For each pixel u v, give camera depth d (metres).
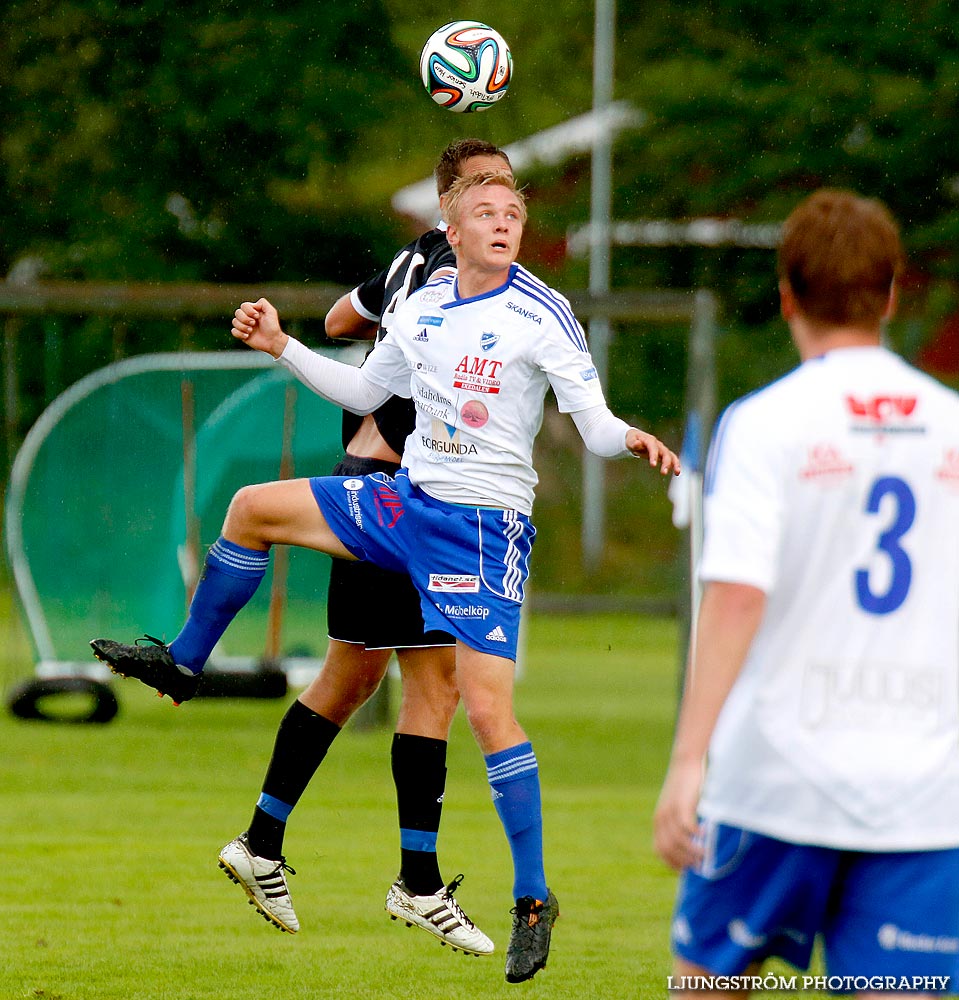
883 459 9.12
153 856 23.06
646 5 108.69
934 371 99.88
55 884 20.97
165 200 82.75
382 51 86.81
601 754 36.47
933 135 94.94
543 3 121.00
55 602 44.28
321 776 31.86
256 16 82.56
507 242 14.72
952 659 9.07
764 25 101.69
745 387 95.50
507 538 14.91
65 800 28.48
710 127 99.75
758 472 9.01
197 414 45.28
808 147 97.62
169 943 17.72
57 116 80.94
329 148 84.94
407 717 16.28
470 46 19.03
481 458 14.82
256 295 31.48
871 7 97.44
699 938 9.28
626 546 87.81
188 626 15.46
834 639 9.03
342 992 15.62
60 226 82.88
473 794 30.28
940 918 8.84
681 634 26.55
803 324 9.64
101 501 44.81
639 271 103.25
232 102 81.50
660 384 94.94
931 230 95.38
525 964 14.61
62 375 80.62
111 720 40.88
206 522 43.97
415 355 15.11
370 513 15.05
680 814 8.72
